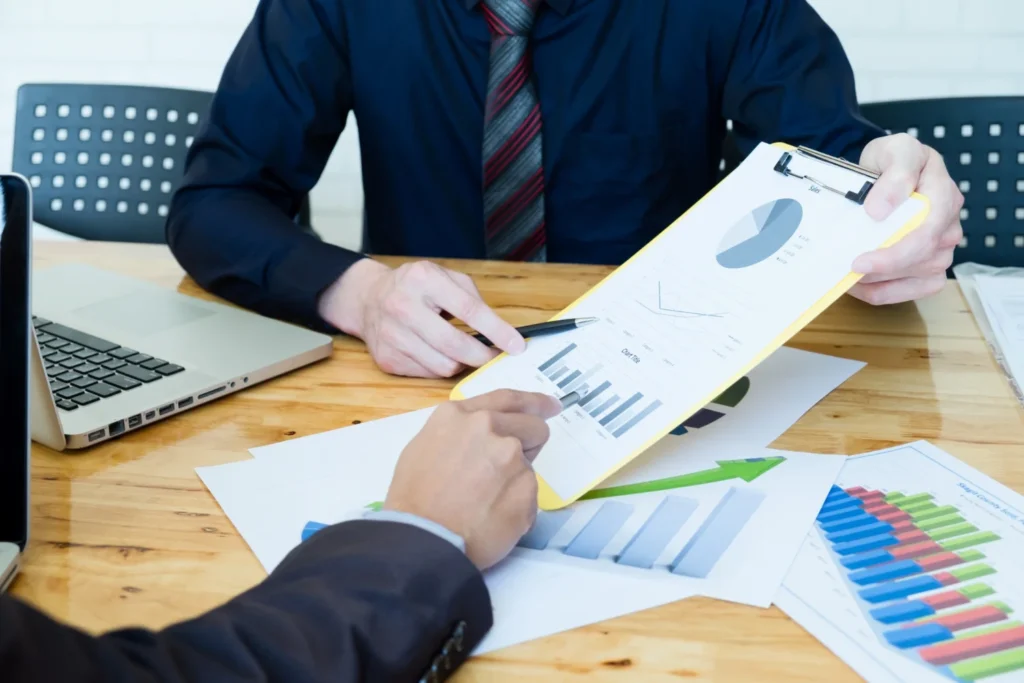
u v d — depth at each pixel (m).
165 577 0.61
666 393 0.75
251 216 1.11
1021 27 2.06
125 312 1.03
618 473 0.74
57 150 1.59
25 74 2.33
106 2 2.26
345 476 0.73
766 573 0.61
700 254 0.85
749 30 1.31
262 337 0.96
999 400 0.86
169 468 0.75
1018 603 0.57
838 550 0.63
